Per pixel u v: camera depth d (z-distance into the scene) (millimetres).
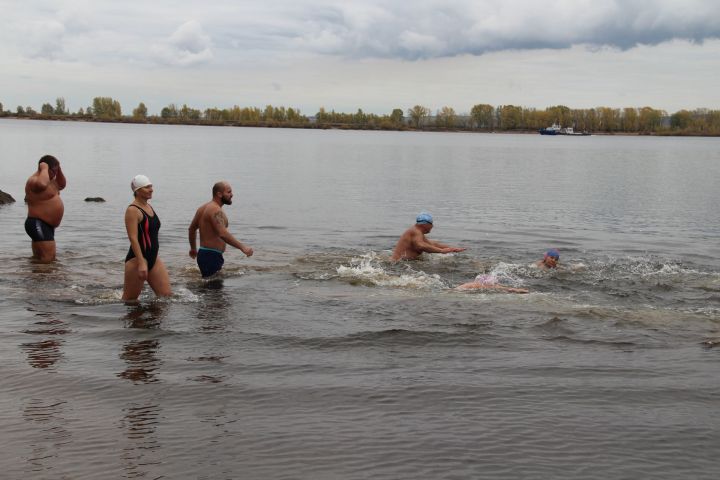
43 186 13289
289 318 9539
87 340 8422
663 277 12680
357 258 14375
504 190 33438
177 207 24156
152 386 6914
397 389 6902
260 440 5699
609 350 8266
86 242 15992
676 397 6750
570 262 14523
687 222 22062
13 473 5051
